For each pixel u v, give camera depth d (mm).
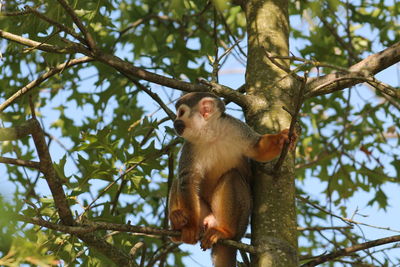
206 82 10875
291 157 10570
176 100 13398
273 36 11969
